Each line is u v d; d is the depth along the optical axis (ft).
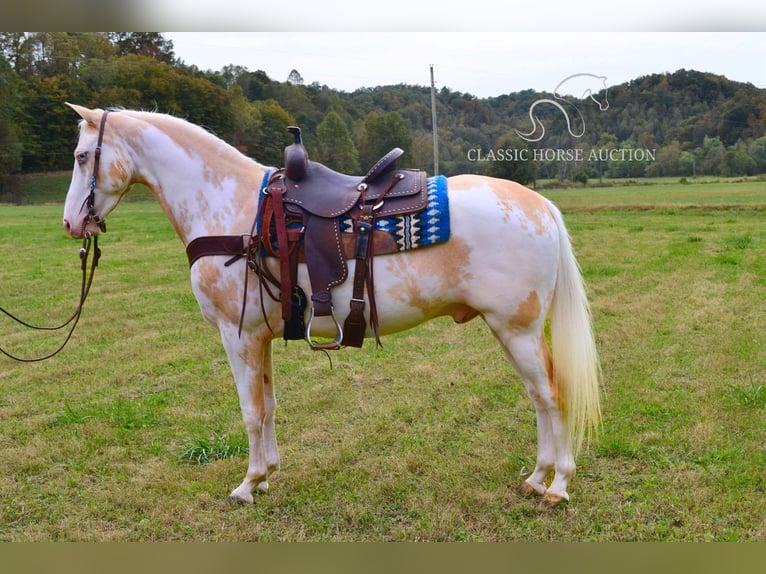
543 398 10.04
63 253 41.34
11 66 121.08
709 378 15.56
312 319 9.82
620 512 9.96
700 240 40.24
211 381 17.11
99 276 33.40
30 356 19.74
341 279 9.59
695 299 24.03
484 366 17.70
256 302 10.07
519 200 9.79
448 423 13.67
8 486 11.39
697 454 11.62
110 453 12.58
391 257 9.57
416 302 9.75
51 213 76.18
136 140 10.62
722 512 9.75
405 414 14.24
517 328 9.82
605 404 14.20
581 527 9.67
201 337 21.79
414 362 18.39
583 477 11.12
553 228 9.86
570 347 9.91
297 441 13.19
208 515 10.43
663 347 18.47
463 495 10.64
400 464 11.71
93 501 10.85
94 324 23.72
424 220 9.46
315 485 11.27
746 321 20.90
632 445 11.96
